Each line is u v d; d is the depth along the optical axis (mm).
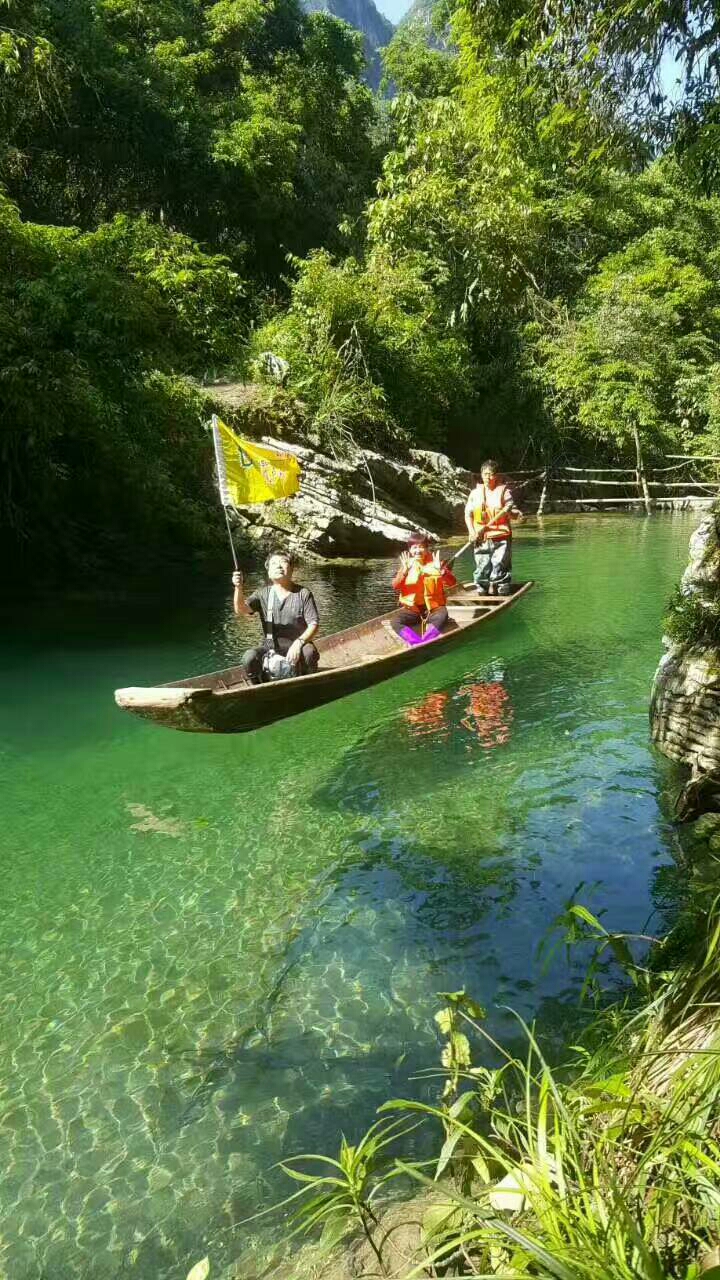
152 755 6469
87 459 14266
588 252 31750
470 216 25594
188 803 5637
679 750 5902
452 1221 2146
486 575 10656
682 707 5871
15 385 11680
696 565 6344
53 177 25094
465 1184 2363
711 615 5953
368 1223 2428
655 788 5527
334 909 4320
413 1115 2939
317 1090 3092
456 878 4559
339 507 17078
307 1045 3334
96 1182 2730
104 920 4270
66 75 22609
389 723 7062
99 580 13328
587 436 27312
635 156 8578
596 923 3230
